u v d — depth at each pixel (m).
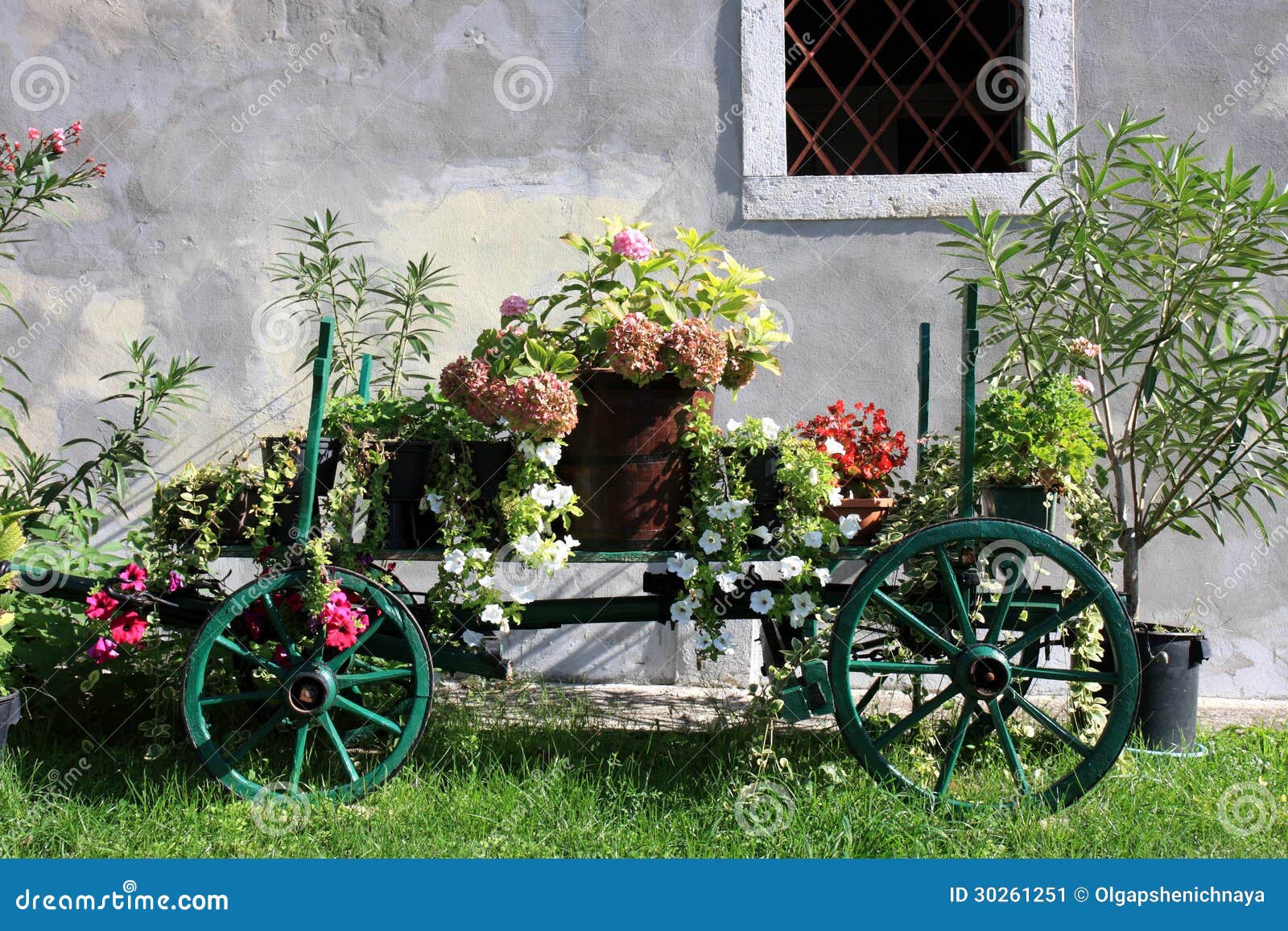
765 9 4.84
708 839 3.11
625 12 4.91
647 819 3.24
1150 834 3.12
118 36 5.04
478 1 4.96
